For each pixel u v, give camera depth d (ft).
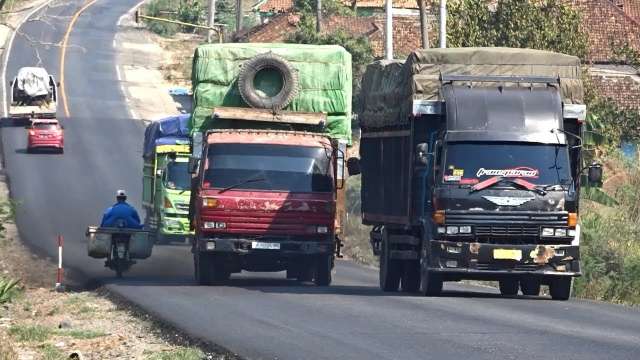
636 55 494.59
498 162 182.91
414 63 193.98
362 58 568.41
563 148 184.24
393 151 207.51
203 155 217.56
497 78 189.26
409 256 202.28
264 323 145.59
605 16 574.56
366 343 123.95
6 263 270.26
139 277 248.32
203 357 120.47
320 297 186.39
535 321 147.13
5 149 560.61
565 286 187.62
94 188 477.77
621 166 354.13
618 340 126.82
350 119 233.14
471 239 182.39
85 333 146.92
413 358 112.27
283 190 215.51
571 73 195.52
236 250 213.87
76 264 283.18
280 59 225.97
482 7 395.14
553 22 392.88
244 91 225.15
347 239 331.36
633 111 409.49
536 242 183.21
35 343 140.15
